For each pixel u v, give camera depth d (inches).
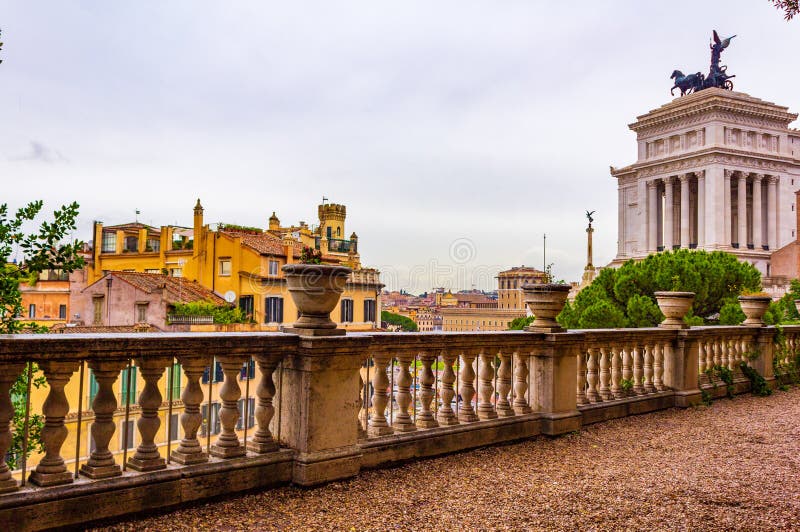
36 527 169.2
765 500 231.1
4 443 169.9
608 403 379.9
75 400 577.6
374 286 1489.9
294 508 206.4
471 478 249.8
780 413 422.3
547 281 344.5
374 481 239.1
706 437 339.9
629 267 1135.6
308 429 226.7
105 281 1392.7
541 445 311.6
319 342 226.4
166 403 614.2
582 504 222.4
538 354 335.0
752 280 1037.2
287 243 1576.0
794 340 576.4
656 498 231.1
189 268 1681.8
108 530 178.9
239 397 219.3
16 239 368.5
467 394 300.5
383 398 266.8
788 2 273.7
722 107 3339.1
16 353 167.5
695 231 3710.6
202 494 203.8
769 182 3476.9
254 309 1488.7
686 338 434.6
